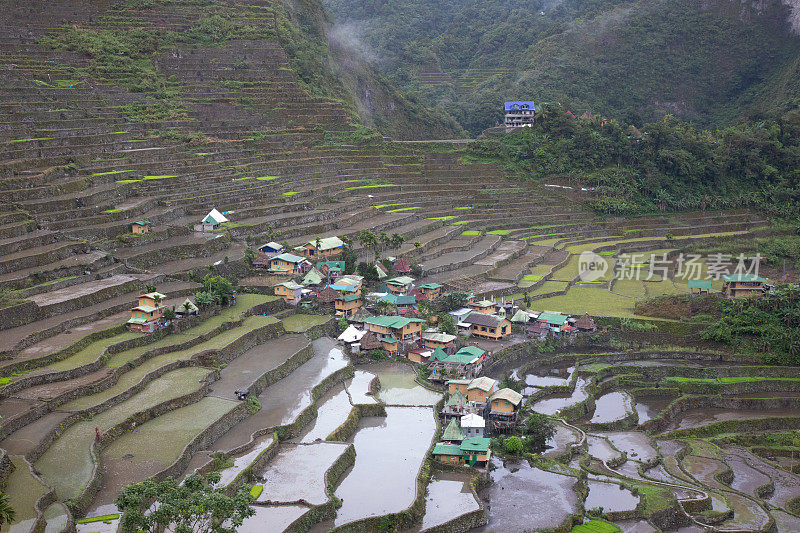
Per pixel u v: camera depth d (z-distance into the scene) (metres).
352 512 53.28
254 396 68.88
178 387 67.62
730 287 105.56
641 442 73.75
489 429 72.50
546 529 54.03
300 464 58.50
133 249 96.19
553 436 71.88
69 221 94.25
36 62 135.00
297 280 100.88
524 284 114.88
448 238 130.38
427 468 61.16
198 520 44.62
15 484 48.34
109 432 57.69
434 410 72.69
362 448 64.12
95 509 47.97
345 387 76.81
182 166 123.38
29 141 108.75
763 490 66.19
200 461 56.09
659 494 61.12
